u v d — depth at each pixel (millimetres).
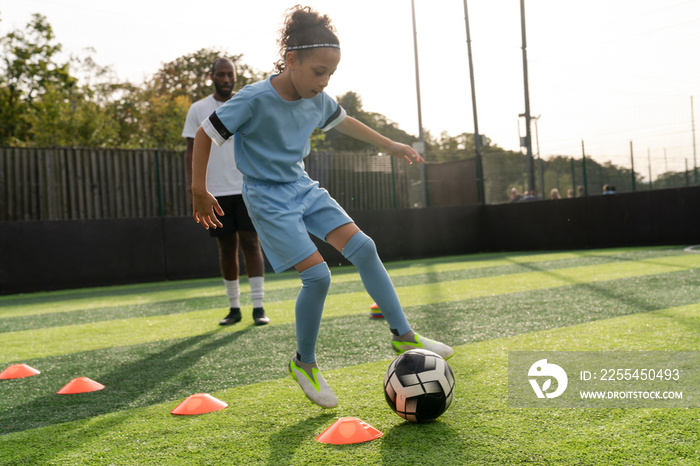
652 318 3229
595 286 4898
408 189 12586
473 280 6188
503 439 1528
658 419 1626
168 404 2076
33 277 8414
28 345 3635
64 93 17500
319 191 2139
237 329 3717
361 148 22375
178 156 11156
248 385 2281
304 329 1937
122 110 19703
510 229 12352
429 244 11797
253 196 2045
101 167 10523
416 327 3402
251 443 1614
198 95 25188
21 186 9906
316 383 1901
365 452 1489
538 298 4379
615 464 1341
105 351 3238
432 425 1667
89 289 8500
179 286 7992
